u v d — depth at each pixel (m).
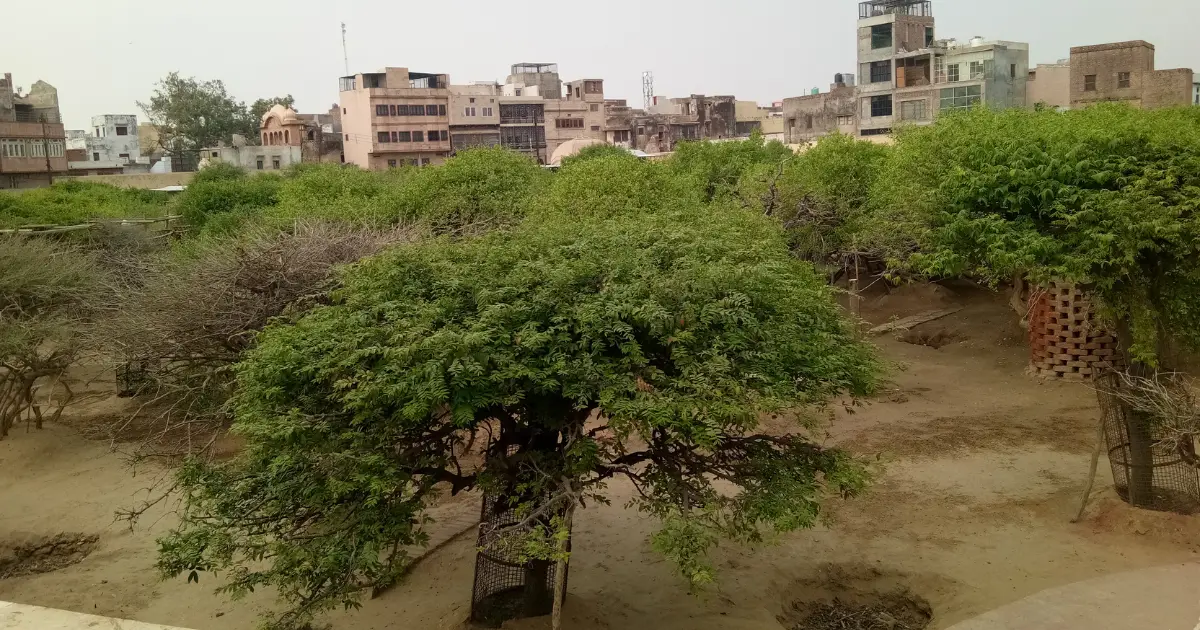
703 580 5.99
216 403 13.34
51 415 15.92
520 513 7.01
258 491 7.23
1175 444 9.28
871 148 21.48
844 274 21.70
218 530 6.96
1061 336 15.30
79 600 9.49
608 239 8.32
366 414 6.69
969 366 16.75
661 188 16.67
